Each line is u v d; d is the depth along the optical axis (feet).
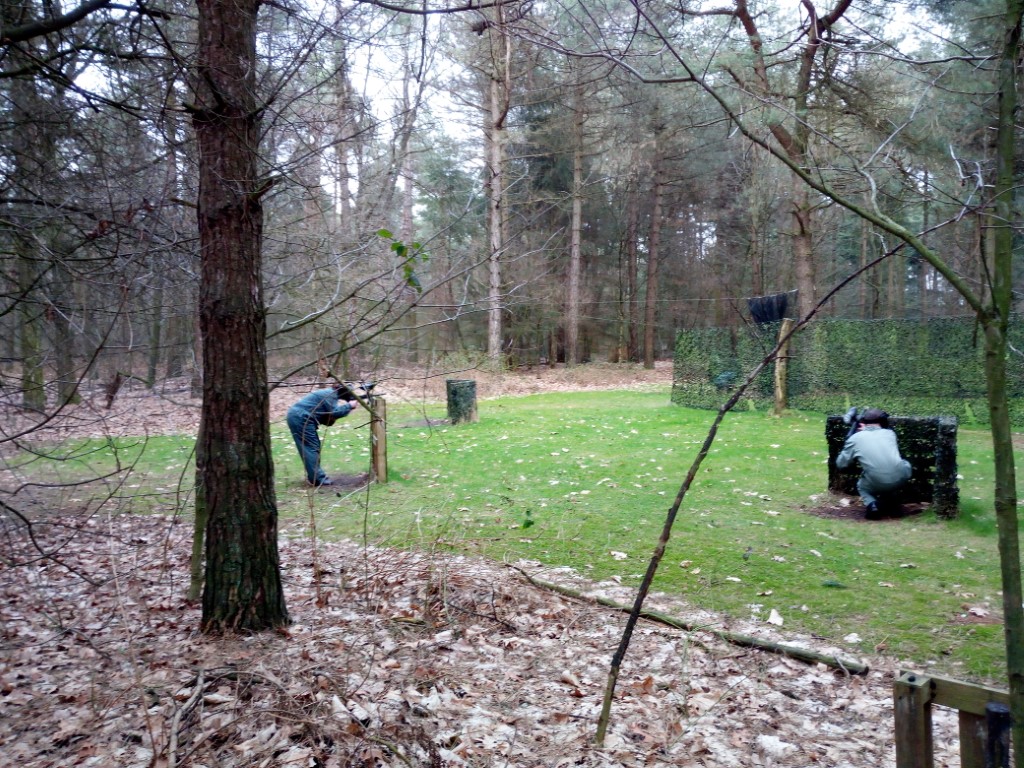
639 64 14.03
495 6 13.25
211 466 14.71
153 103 15.97
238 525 14.73
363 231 17.97
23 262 17.15
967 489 25.93
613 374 96.58
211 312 14.32
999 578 17.76
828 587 17.63
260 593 14.94
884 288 93.91
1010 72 6.38
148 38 15.01
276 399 62.39
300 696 11.46
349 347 16.25
